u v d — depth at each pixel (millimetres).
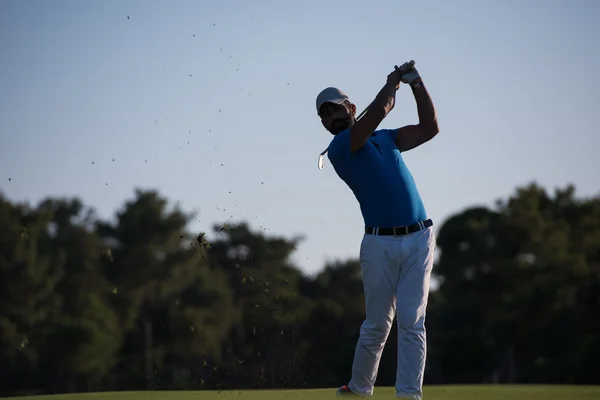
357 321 148125
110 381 170875
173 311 164375
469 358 168875
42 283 166125
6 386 163500
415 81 19156
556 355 156375
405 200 18344
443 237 194625
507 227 183250
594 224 183875
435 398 20109
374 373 19297
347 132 18516
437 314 181875
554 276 165500
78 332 165500
